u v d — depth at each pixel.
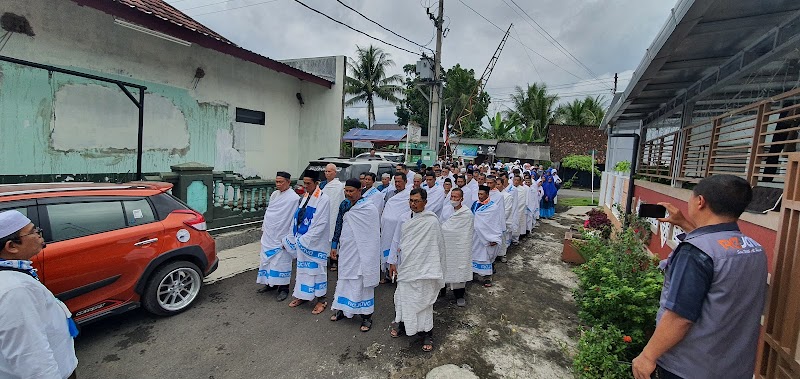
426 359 3.43
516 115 31.80
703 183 1.90
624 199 8.16
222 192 7.16
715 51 3.94
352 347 3.57
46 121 5.84
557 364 3.44
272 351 3.45
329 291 5.00
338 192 5.33
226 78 8.74
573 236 6.87
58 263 3.08
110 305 3.48
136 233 3.62
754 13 3.01
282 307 4.36
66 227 3.23
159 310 3.88
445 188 6.47
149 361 3.21
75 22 6.06
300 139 11.29
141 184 4.05
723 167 3.94
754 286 1.74
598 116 31.34
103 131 6.54
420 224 3.44
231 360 3.28
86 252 3.26
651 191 5.91
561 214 12.98
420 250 3.43
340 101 10.68
